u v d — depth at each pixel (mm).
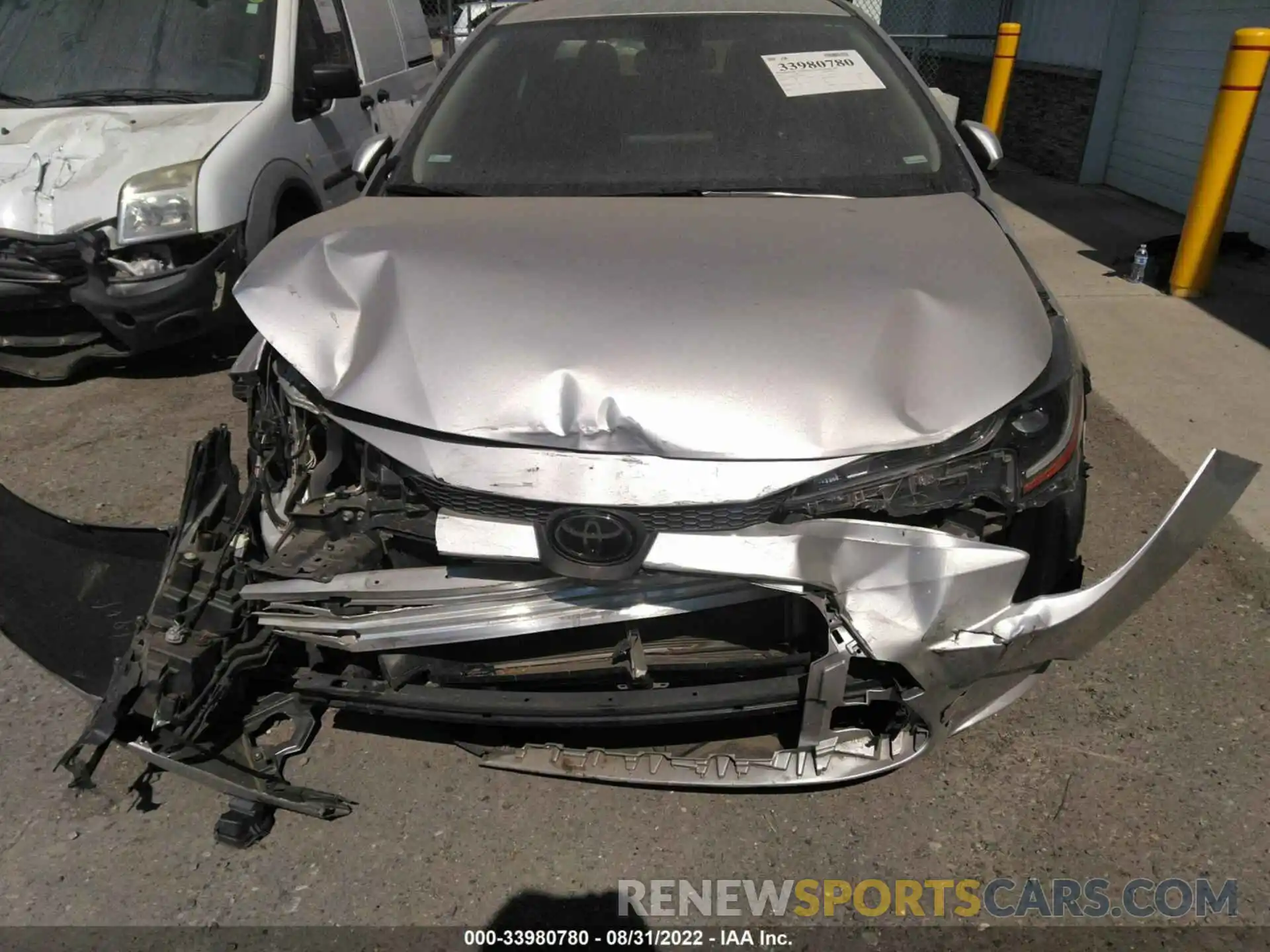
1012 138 10031
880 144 2783
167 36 4773
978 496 1890
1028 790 2285
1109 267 6129
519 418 1852
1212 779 2305
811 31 3094
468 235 2326
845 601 1822
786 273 2121
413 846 2168
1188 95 7234
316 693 2115
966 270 2162
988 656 1860
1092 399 4242
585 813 2252
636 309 2002
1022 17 10008
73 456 3838
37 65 4742
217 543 2129
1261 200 6402
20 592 2275
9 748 2438
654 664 2016
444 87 3084
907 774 2332
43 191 3998
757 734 2268
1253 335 4965
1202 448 3818
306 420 2164
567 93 2938
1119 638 2766
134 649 2010
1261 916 1987
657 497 1799
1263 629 2797
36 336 4230
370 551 2023
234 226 4191
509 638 2064
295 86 4867
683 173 2717
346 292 2129
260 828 2170
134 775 2361
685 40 3049
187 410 4227
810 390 1853
